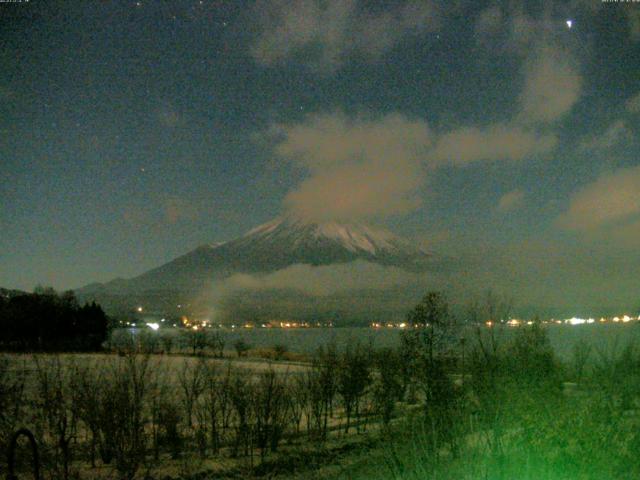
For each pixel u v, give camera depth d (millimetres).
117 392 12297
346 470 10781
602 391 9656
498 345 11086
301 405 16156
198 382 16797
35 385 13492
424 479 7809
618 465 7090
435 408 10531
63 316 45719
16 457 11250
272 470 11898
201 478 11383
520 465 7320
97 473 11180
